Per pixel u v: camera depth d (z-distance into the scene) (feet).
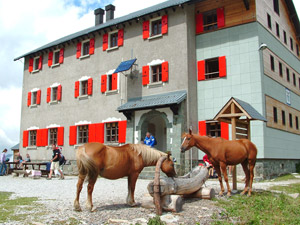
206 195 28.89
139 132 62.69
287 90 73.15
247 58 58.95
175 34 62.95
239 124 36.47
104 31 74.49
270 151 58.59
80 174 23.03
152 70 66.44
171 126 58.23
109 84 73.51
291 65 79.20
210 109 61.67
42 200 28.86
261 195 32.40
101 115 72.23
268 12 66.39
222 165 31.48
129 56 69.46
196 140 31.94
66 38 86.22
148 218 21.66
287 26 80.12
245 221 22.41
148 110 61.93
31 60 92.43
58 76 84.02
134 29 69.67
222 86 61.00
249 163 32.83
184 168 56.80
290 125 73.41
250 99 57.77
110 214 22.43
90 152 22.62
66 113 79.92
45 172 59.98
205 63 64.64
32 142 88.48
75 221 20.20
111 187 41.29
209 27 66.18
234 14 61.57
